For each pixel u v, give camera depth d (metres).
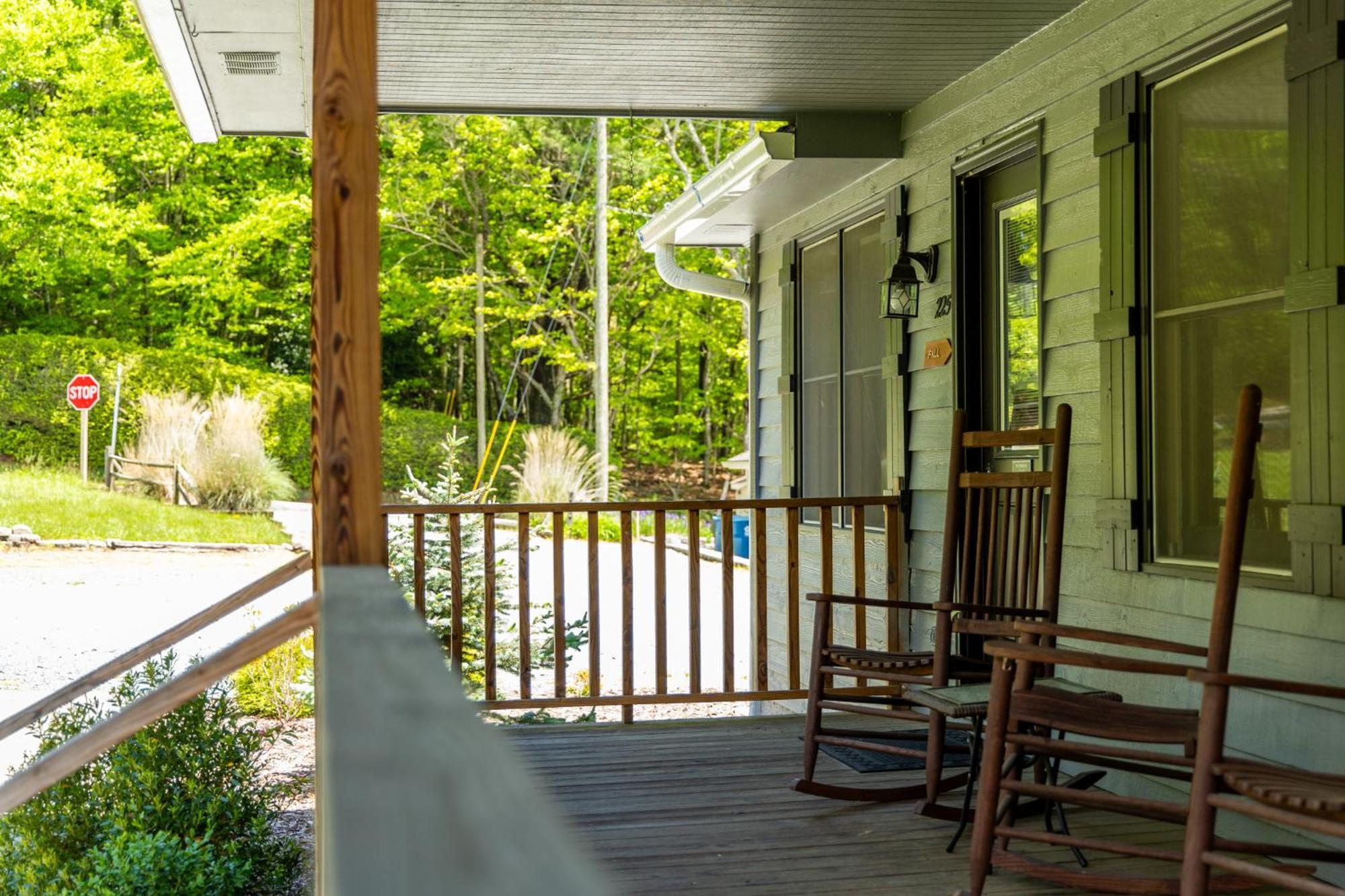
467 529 7.14
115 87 21.48
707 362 25.95
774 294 7.79
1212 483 3.88
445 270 24.34
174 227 23.59
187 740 5.00
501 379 26.42
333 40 2.14
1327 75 3.35
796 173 6.23
